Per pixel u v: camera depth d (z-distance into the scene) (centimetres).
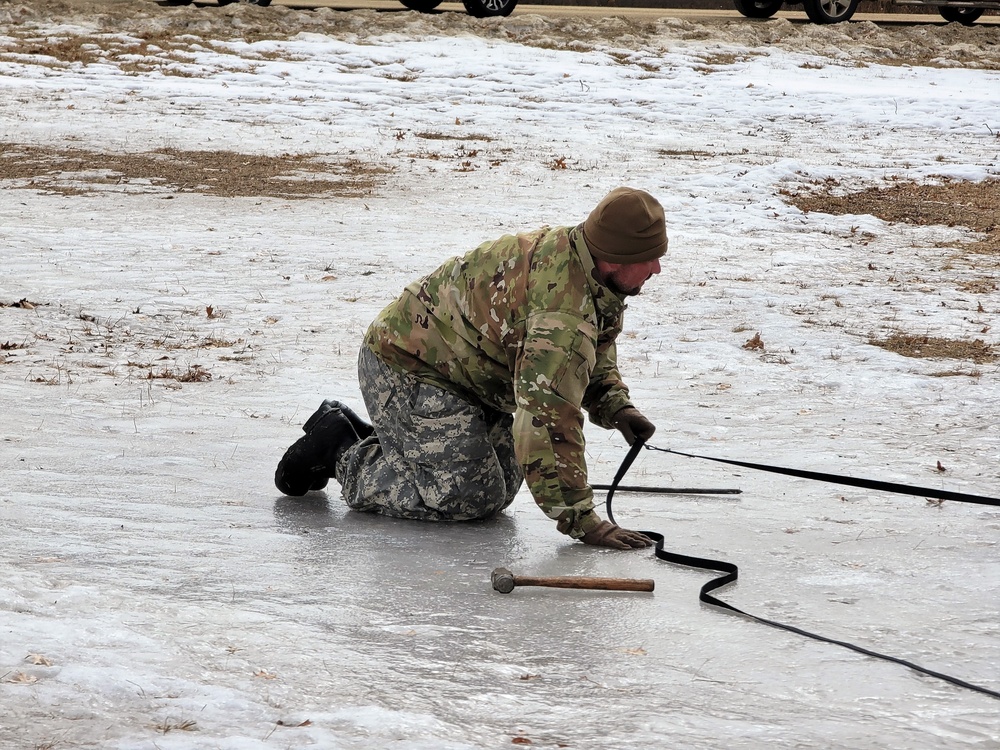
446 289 680
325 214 2066
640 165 2672
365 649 502
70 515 685
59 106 2916
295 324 1367
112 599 539
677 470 865
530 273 648
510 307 653
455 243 1883
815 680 490
